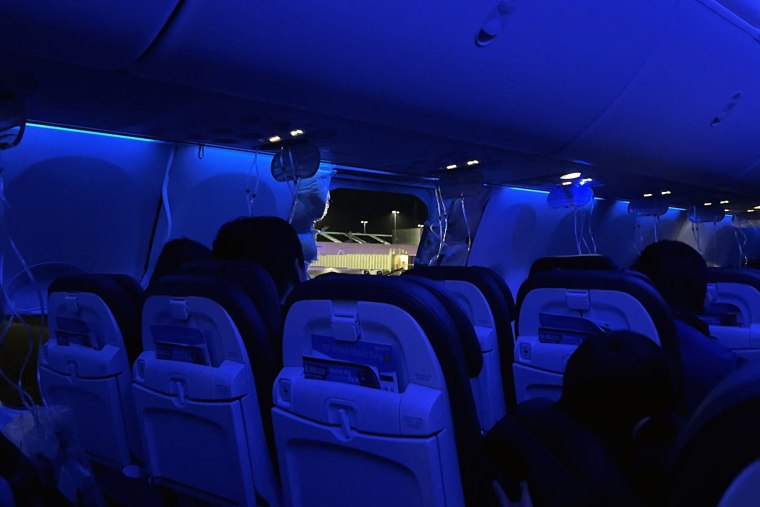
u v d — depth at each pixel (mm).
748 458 373
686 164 4504
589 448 894
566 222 7141
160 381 1765
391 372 1203
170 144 3932
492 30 2496
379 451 1212
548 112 3201
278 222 2033
